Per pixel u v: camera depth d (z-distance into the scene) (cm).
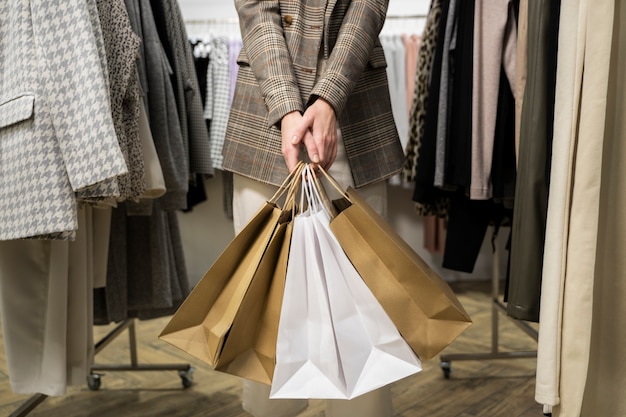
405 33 282
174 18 170
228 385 172
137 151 117
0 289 114
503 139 152
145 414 150
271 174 102
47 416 150
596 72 83
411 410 148
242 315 76
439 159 160
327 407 107
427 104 170
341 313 76
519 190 98
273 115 92
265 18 100
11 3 95
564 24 86
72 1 91
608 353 89
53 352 114
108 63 110
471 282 318
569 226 86
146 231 164
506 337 212
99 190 98
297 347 76
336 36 102
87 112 89
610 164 88
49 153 91
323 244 79
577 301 85
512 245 100
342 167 105
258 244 79
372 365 75
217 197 314
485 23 149
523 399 154
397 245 77
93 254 137
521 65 130
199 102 184
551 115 94
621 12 85
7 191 93
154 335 226
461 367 181
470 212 165
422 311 81
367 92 106
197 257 315
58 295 113
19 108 91
